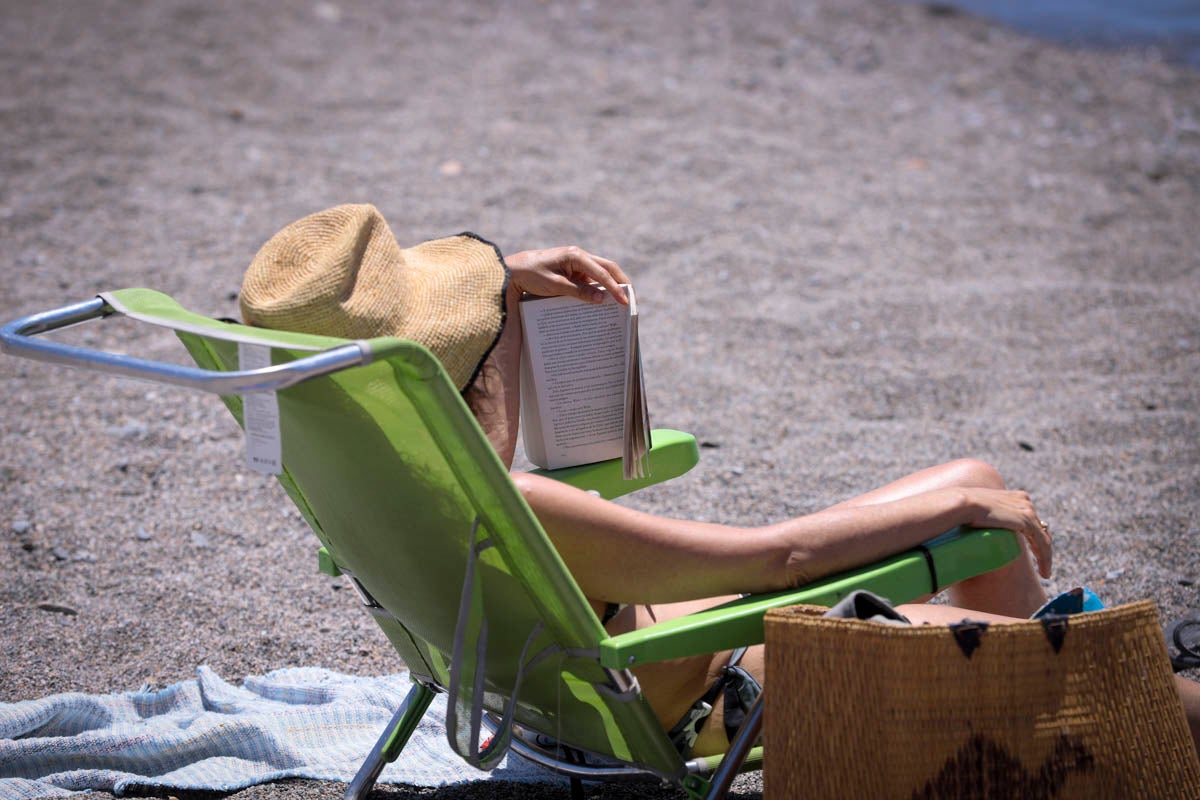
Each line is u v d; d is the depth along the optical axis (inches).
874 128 876.6
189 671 322.0
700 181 765.3
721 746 227.1
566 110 886.4
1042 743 187.0
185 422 490.3
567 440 238.5
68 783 263.9
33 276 617.9
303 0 1127.6
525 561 193.0
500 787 266.1
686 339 569.0
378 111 879.7
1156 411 486.3
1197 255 663.1
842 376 528.7
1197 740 213.2
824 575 215.2
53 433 474.6
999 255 667.4
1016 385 515.8
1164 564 371.2
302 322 196.5
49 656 326.3
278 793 260.7
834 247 676.7
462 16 1114.1
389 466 191.2
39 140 796.0
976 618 227.0
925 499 222.5
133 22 1039.0
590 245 667.4
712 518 411.8
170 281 618.2
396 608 224.5
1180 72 1037.2
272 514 420.2
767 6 1178.0
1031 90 976.9
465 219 694.5
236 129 837.2
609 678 201.2
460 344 208.1
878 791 186.9
